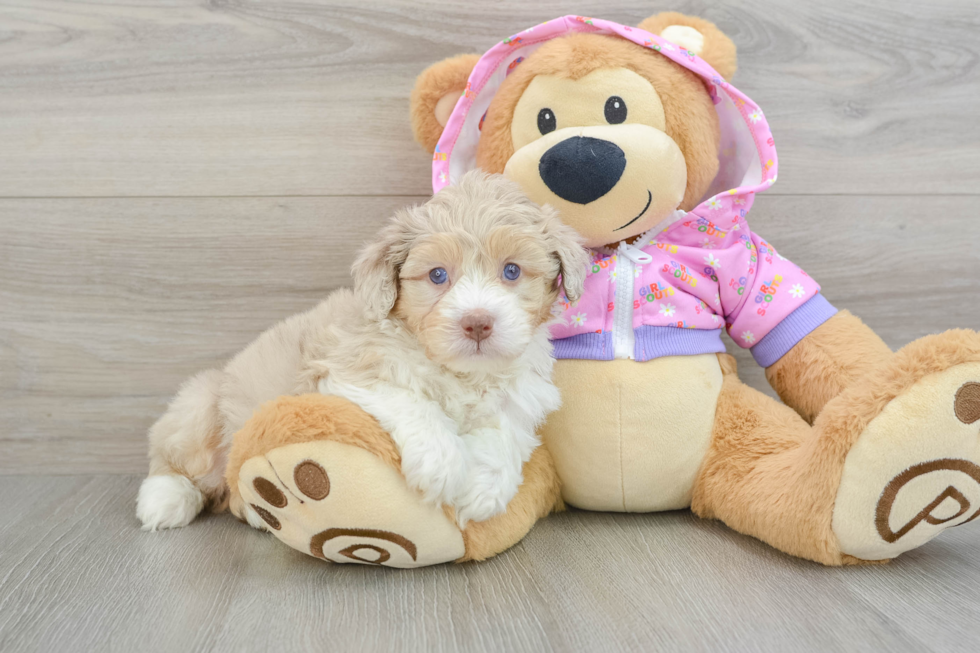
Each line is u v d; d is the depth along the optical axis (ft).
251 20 6.01
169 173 6.15
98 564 4.49
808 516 4.28
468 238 4.07
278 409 3.99
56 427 6.37
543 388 4.69
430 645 3.47
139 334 6.30
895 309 6.49
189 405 5.24
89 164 6.10
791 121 6.28
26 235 6.15
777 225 6.38
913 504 4.01
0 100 6.00
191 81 6.05
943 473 3.92
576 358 5.11
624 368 5.02
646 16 6.08
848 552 4.26
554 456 5.23
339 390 4.17
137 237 6.20
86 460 6.42
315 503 3.97
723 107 5.45
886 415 3.98
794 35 6.19
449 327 3.92
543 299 4.42
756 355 5.49
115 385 6.35
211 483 5.38
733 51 5.31
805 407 5.28
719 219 5.23
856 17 6.20
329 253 6.28
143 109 6.07
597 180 4.69
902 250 6.44
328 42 6.06
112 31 5.97
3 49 5.95
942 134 6.35
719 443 5.00
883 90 6.29
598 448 5.05
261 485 4.04
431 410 4.17
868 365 4.96
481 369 4.11
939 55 6.28
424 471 3.95
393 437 4.01
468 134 5.54
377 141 6.19
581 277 4.49
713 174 5.31
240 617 3.78
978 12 6.24
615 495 5.16
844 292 6.47
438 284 4.17
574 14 6.08
